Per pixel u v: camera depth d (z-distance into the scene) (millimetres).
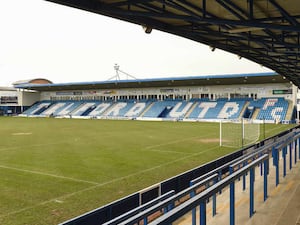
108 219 6281
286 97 48938
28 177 12047
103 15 6906
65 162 15141
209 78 47188
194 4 7254
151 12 6723
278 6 6660
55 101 71312
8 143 22141
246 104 50188
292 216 5773
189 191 4352
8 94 70000
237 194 7418
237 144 21812
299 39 10336
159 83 55125
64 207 8664
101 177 12141
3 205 8781
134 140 24062
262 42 10211
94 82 57594
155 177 12258
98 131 31578
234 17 8398
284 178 8773
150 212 3441
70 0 5848
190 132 30469
